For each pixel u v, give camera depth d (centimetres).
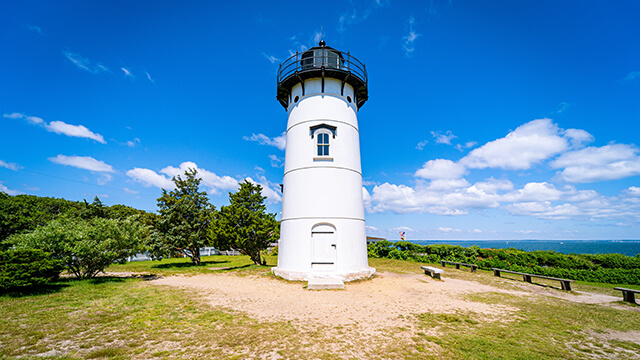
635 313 968
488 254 2611
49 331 693
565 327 809
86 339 653
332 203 1503
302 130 1634
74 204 4556
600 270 1800
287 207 1595
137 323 767
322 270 1443
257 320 806
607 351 652
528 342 689
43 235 1305
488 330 766
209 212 2712
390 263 2384
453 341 681
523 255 2388
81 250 1345
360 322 805
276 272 1541
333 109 1641
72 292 1128
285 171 1694
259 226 2278
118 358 561
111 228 1477
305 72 1628
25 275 1066
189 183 2706
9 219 2492
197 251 2650
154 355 577
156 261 3097
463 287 1372
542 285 1530
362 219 1620
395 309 944
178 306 945
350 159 1620
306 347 630
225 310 905
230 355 584
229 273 1802
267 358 574
